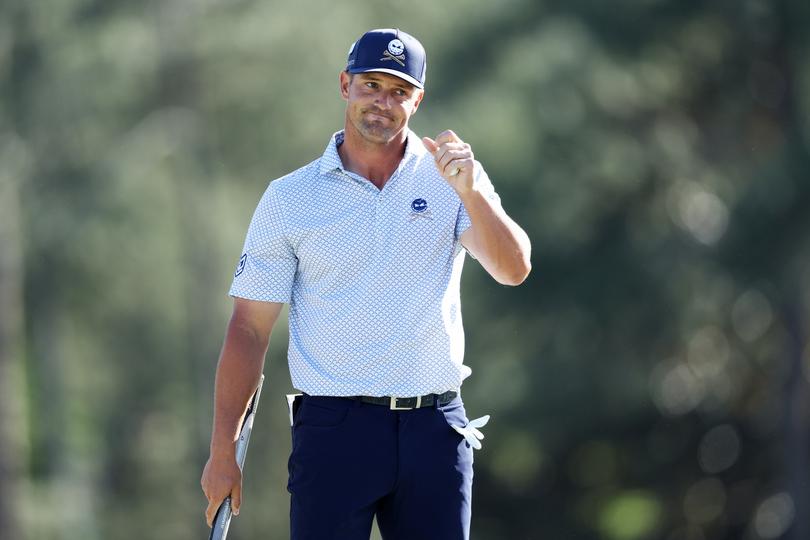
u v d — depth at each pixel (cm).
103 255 6262
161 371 6719
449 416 1438
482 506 6600
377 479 1418
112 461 7094
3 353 6391
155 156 6053
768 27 5697
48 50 5766
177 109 5991
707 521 6650
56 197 6100
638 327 5759
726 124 6028
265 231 1448
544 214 5588
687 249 5669
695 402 6469
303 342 1448
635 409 6100
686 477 6569
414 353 1422
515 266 1408
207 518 1466
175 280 6228
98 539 6712
